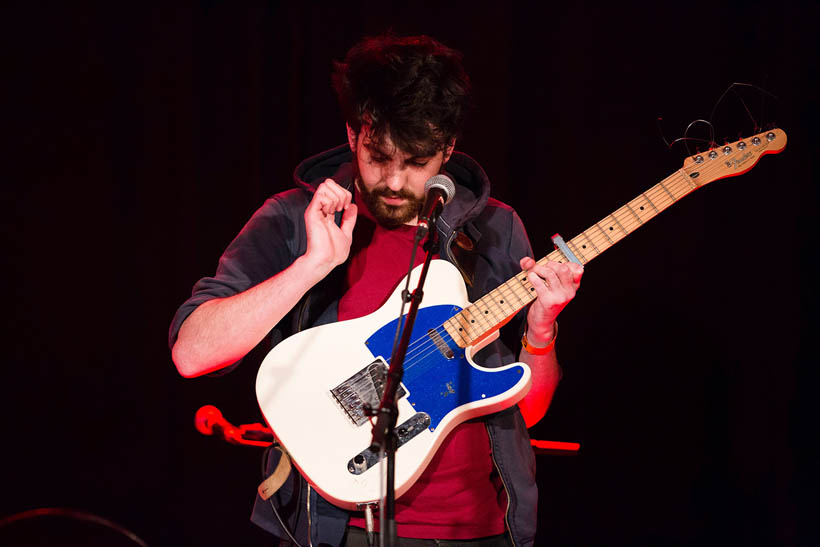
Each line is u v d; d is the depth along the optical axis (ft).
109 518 15.42
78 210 15.58
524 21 15.56
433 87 8.39
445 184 7.48
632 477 15.58
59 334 15.58
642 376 15.64
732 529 15.26
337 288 9.00
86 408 15.60
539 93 15.58
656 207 8.92
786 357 15.16
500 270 9.32
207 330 8.05
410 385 8.17
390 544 5.90
